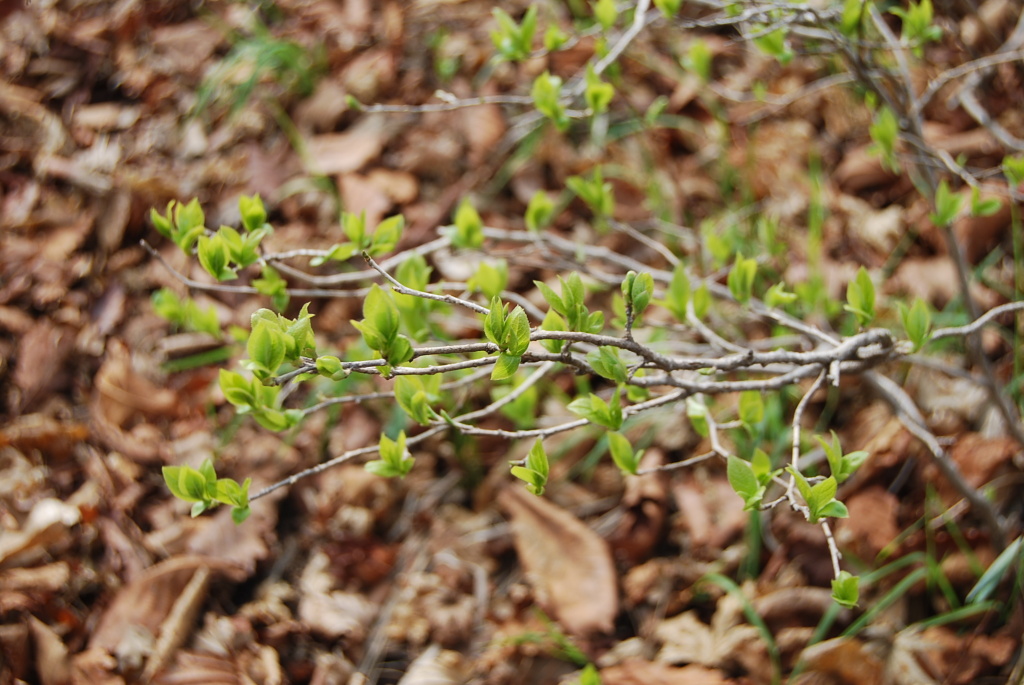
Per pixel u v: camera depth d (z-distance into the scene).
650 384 1.20
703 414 1.25
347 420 1.53
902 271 1.65
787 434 1.46
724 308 1.61
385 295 1.11
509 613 1.43
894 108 1.36
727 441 1.50
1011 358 1.52
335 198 1.80
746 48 2.03
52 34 2.06
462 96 1.95
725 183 1.84
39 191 1.80
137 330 1.65
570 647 1.40
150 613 1.41
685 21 1.32
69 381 1.58
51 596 1.40
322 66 2.01
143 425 1.54
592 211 1.79
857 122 1.88
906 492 1.46
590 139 1.89
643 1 1.33
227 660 1.40
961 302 1.56
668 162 1.87
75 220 1.76
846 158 1.83
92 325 1.65
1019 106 1.76
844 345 1.23
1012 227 1.63
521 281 1.65
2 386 1.55
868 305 1.23
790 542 1.44
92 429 1.52
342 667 1.41
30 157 1.86
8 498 1.45
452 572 1.46
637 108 1.92
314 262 1.24
